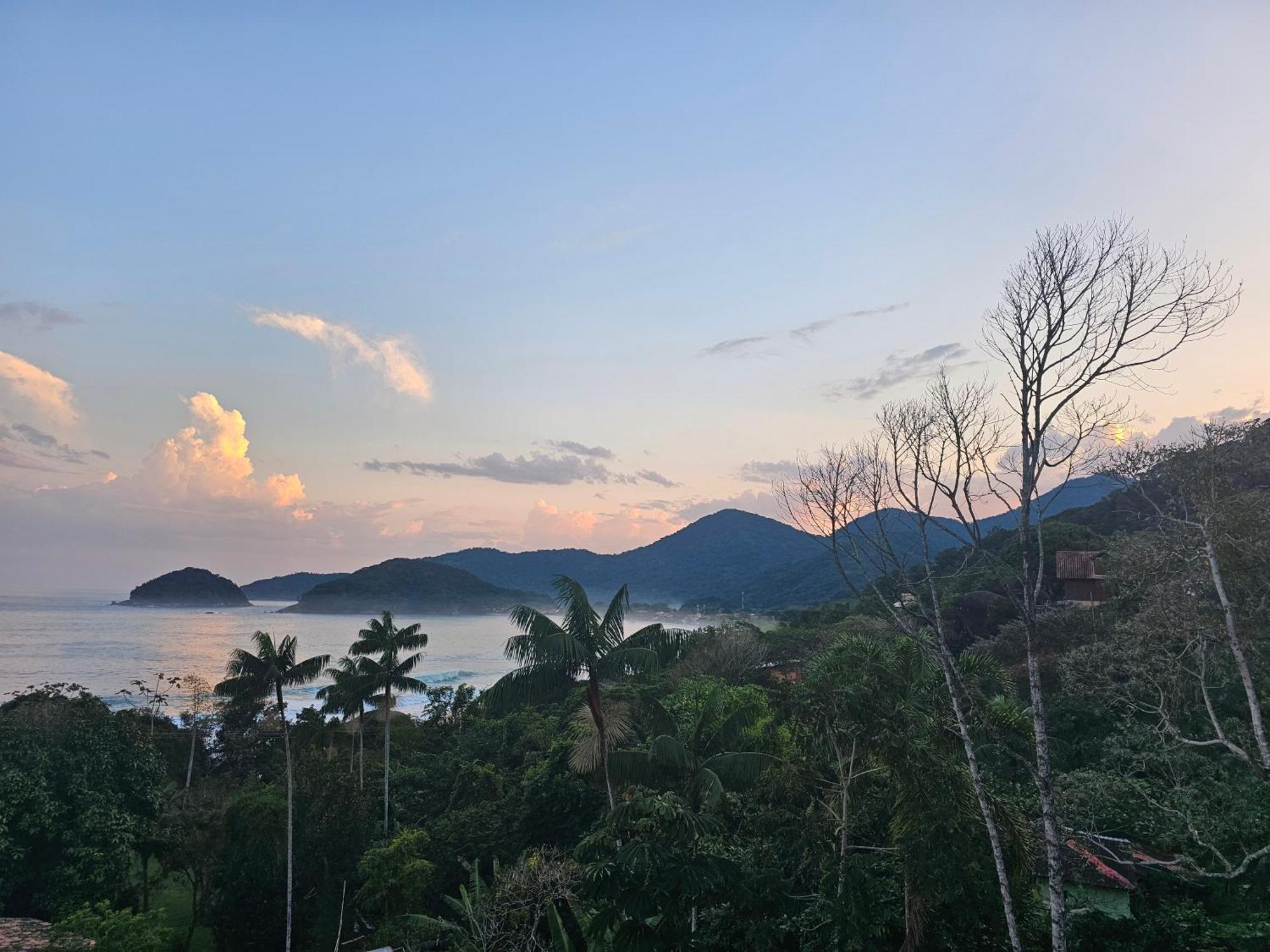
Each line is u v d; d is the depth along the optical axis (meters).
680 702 36.72
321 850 32.75
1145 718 25.05
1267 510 18.42
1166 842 19.20
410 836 30.41
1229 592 19.06
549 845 30.17
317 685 133.88
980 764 21.08
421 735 62.50
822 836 18.38
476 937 22.55
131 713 38.53
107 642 183.12
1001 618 42.53
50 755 30.69
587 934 15.53
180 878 35.41
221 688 32.53
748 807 22.22
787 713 19.20
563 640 23.89
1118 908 18.30
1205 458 19.47
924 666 18.05
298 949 29.95
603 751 24.58
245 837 31.03
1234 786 18.83
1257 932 16.70
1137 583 23.47
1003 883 13.21
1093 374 12.84
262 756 54.59
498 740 53.56
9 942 20.66
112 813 29.69
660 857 14.78
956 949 15.50
